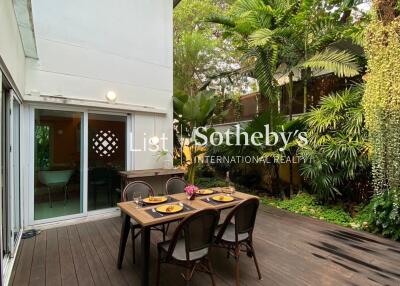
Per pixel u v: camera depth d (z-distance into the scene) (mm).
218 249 2961
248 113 7547
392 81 2979
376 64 3164
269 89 4957
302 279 2311
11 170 2631
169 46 5230
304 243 3127
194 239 1941
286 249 2957
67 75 3848
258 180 6344
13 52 2439
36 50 3326
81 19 4000
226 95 7867
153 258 2738
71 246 2994
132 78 4633
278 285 2215
